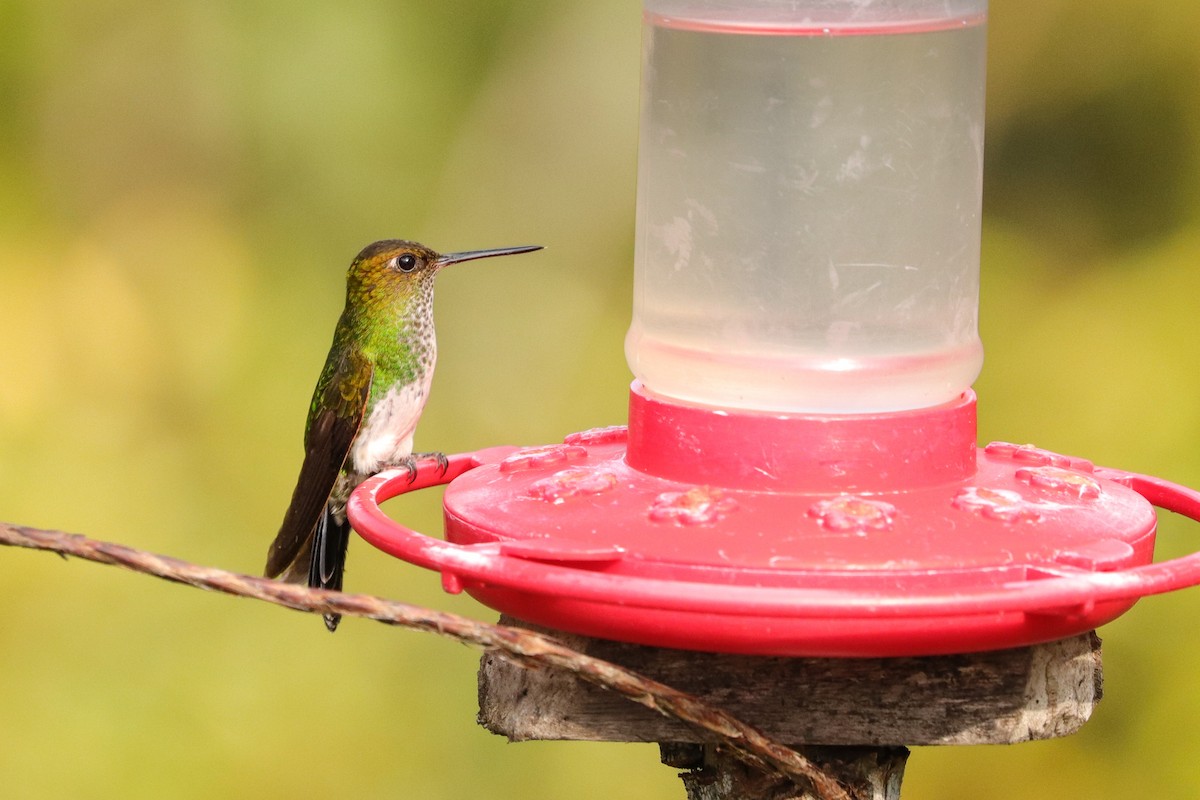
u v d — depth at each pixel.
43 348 12.16
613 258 12.73
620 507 4.85
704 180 5.27
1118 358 11.74
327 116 12.62
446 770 11.59
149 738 11.58
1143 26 12.36
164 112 12.62
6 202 12.34
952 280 5.29
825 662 4.88
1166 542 10.88
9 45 12.50
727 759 5.03
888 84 5.18
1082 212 12.34
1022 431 11.78
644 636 4.46
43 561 11.96
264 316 12.47
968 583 4.31
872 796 4.99
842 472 4.97
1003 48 12.62
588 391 12.55
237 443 12.27
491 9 12.70
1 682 11.62
